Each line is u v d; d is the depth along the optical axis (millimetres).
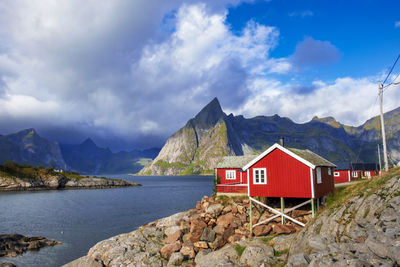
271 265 18000
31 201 92062
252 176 31609
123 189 156250
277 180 30203
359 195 19031
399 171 19094
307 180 28734
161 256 28781
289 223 30609
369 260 11602
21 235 42344
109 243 33031
